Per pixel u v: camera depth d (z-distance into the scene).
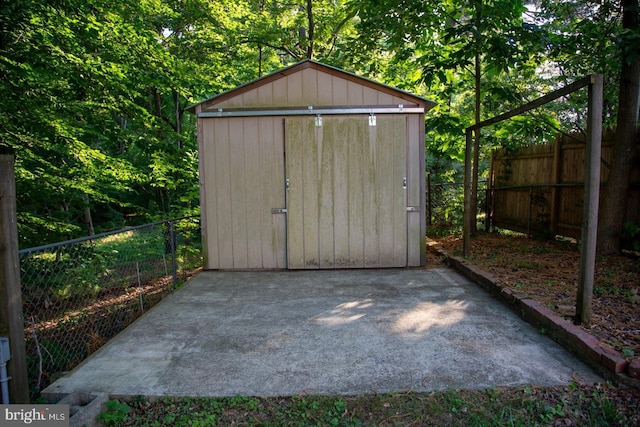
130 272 5.73
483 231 8.30
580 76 6.67
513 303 3.66
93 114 5.46
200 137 5.36
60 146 4.99
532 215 7.04
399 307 3.79
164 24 8.30
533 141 7.82
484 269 4.73
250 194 5.40
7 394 2.00
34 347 3.84
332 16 10.49
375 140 5.35
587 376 2.43
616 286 3.84
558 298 3.55
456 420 2.07
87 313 4.87
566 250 5.69
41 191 5.16
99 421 2.12
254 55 10.82
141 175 6.41
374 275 5.07
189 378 2.50
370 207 5.40
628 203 5.18
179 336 3.18
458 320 3.42
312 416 2.11
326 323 3.41
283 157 5.38
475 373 2.49
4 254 2.00
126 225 11.04
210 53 8.77
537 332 3.14
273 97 5.32
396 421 2.06
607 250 5.21
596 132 2.86
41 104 4.78
